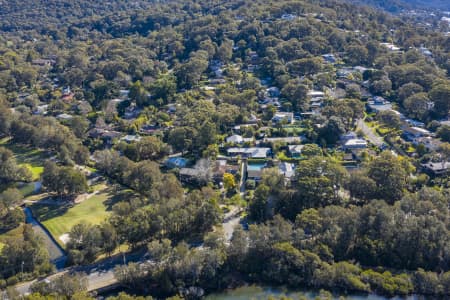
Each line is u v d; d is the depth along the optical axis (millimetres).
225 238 133125
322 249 124438
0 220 147000
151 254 119188
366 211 134125
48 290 105688
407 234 125938
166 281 115750
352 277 117500
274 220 133625
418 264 123375
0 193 165125
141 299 104188
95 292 111938
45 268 120938
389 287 114875
